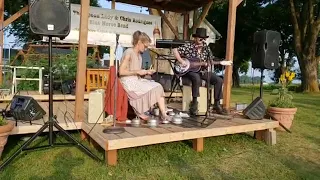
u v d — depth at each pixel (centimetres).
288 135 391
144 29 624
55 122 278
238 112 409
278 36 388
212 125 323
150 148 309
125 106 324
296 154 316
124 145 256
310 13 1280
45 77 564
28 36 1439
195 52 396
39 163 259
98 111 315
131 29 608
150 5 627
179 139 285
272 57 384
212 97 412
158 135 272
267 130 351
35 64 638
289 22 1559
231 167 273
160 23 645
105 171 248
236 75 1756
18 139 317
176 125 315
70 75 618
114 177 239
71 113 376
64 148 295
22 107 309
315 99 915
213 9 1588
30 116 313
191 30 657
